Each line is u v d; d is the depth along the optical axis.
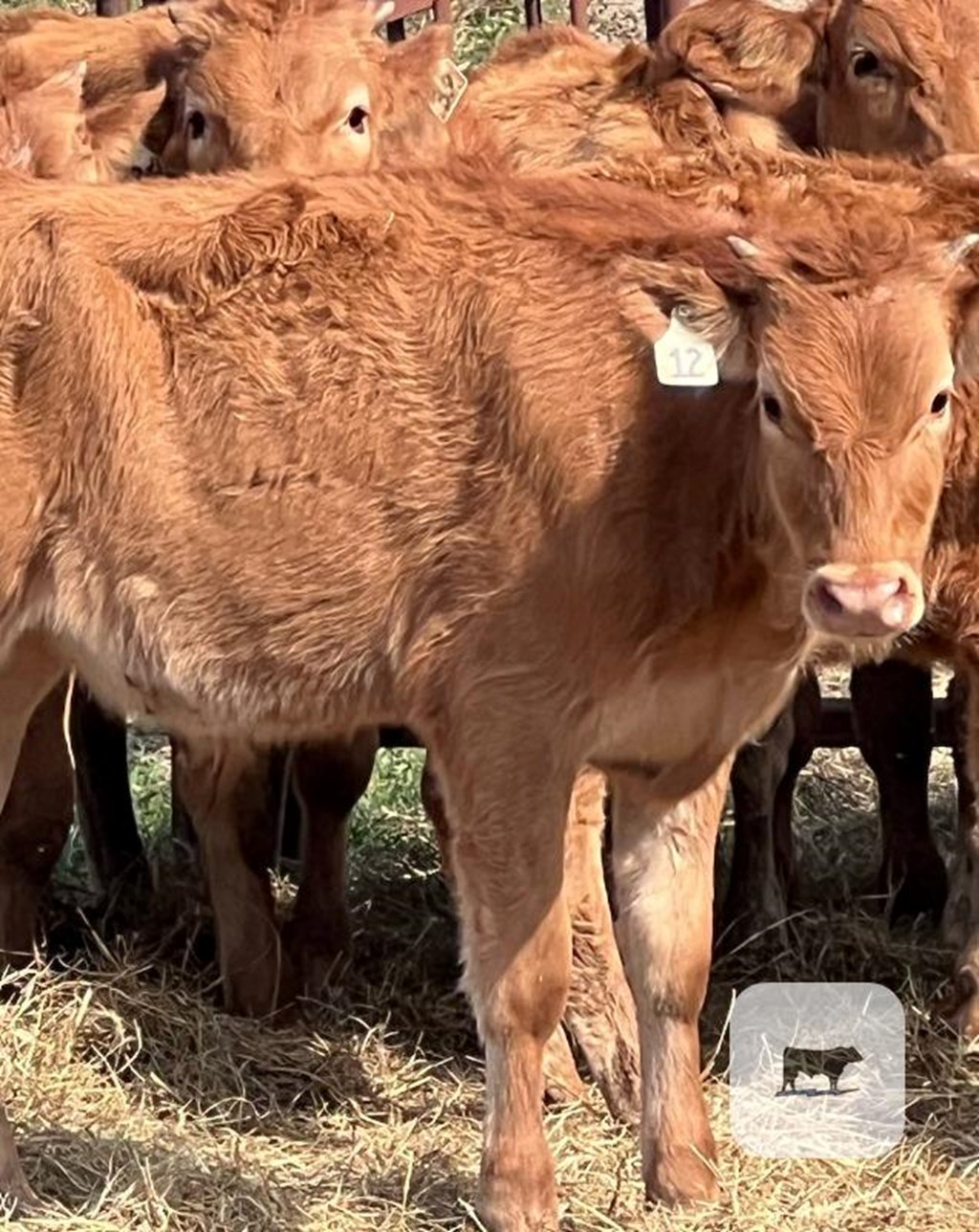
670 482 4.80
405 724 5.03
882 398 4.64
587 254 4.89
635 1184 5.04
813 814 6.64
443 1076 5.48
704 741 4.92
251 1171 5.09
